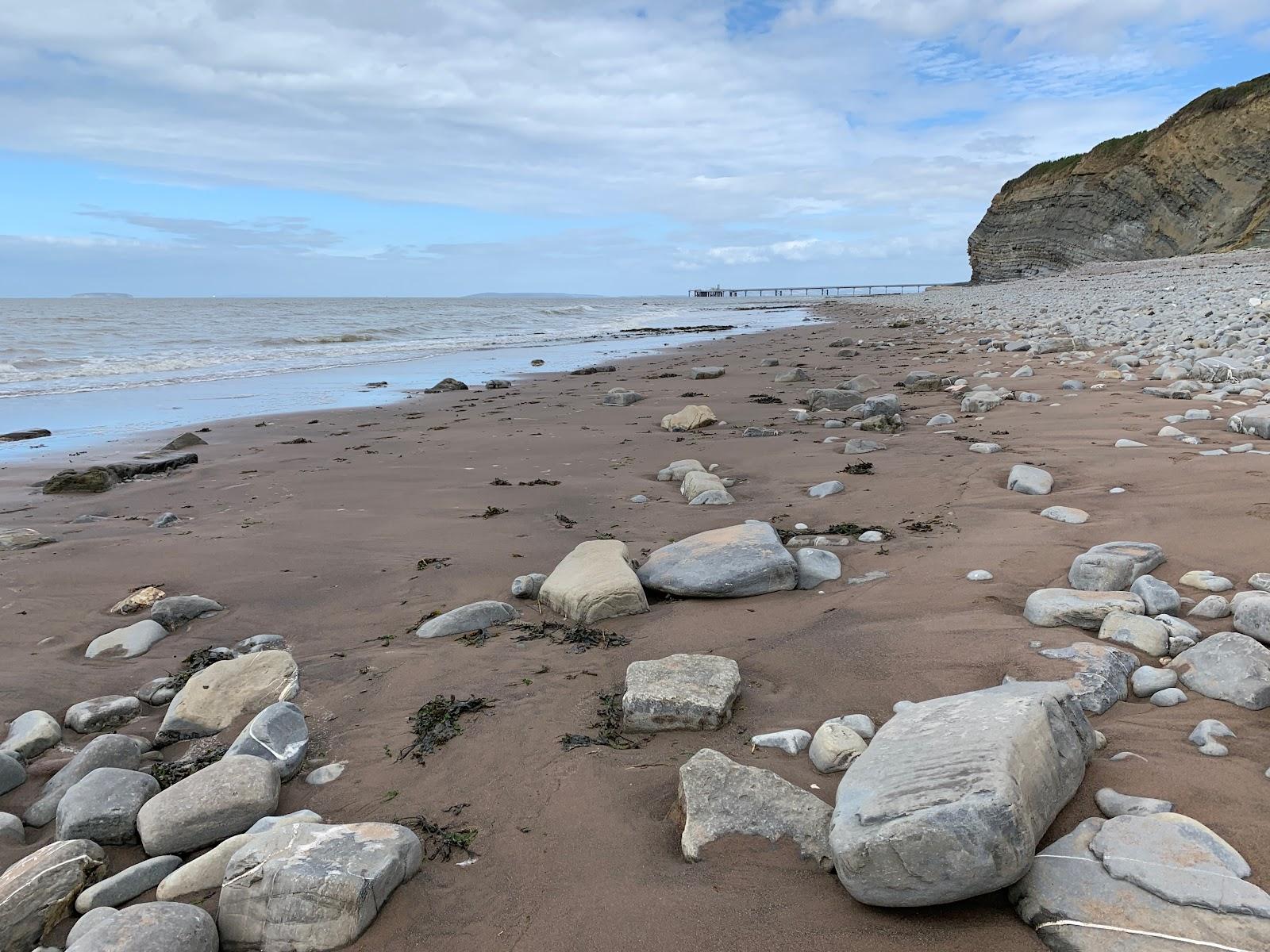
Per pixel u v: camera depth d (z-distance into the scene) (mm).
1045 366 13398
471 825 2854
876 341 22906
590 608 4480
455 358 24531
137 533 6898
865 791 2438
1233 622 3506
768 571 4668
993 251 74625
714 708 3330
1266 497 5059
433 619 4668
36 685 4242
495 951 2273
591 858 2635
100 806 2963
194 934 2305
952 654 3666
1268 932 1937
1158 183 55531
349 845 2568
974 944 2123
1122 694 3195
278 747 3295
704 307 82062
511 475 8438
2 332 31516
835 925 2234
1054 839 2398
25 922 2510
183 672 4305
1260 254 38312
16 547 6500
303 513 7301
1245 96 50000
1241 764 2662
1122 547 4340
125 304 99000
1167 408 8758
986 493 6168
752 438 9578
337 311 61938
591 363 22266
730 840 2580
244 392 16797
